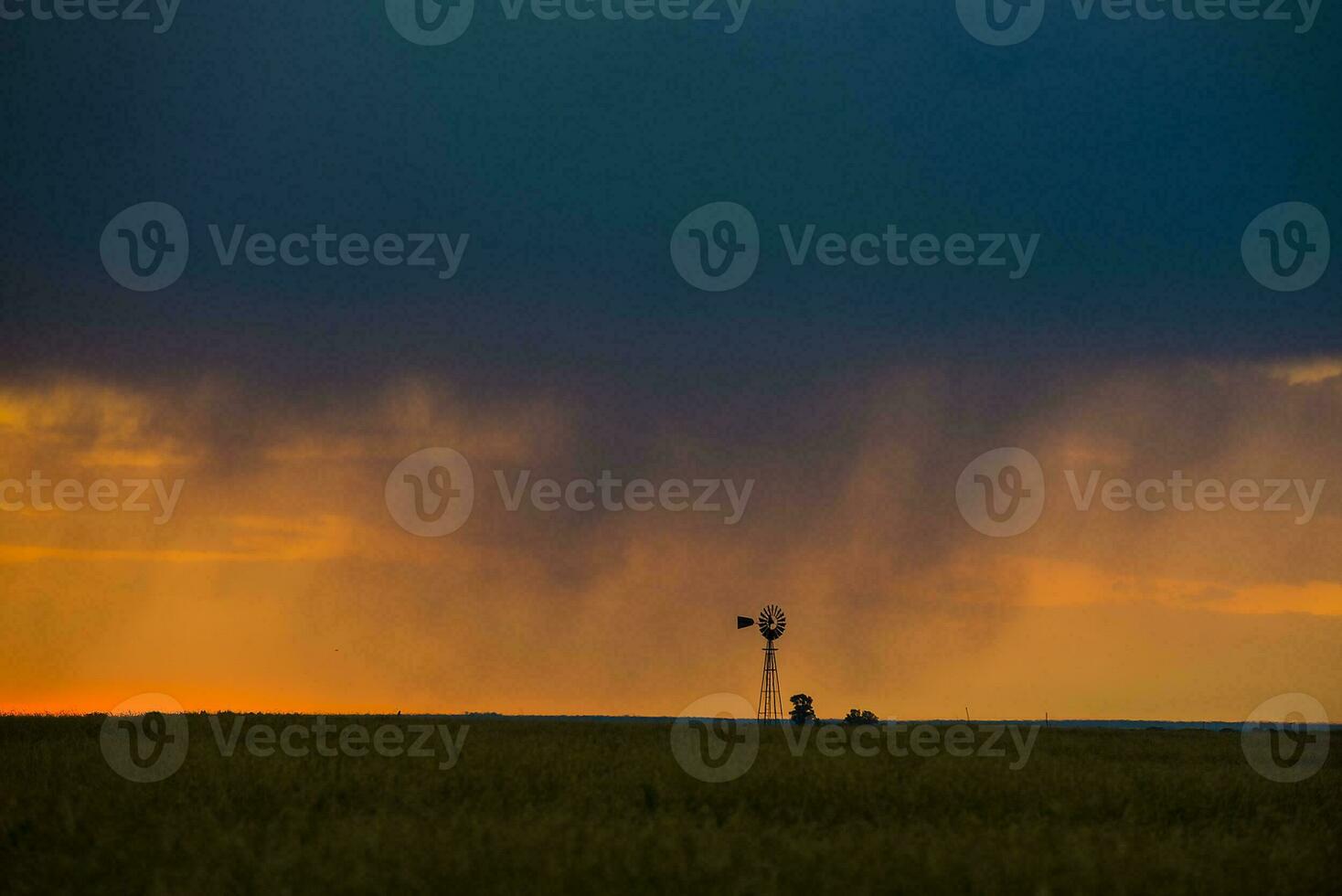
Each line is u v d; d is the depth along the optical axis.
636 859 84.06
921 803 118.88
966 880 83.25
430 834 92.00
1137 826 109.44
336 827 97.00
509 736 168.38
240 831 94.50
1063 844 91.88
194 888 79.81
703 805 114.19
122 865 89.12
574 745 155.38
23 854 94.50
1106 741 187.88
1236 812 121.19
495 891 77.81
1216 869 87.56
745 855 87.75
